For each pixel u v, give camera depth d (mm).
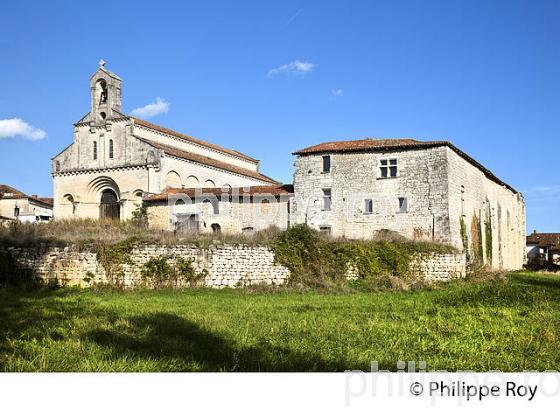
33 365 9852
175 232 30219
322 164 41469
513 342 12516
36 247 26312
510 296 22344
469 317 16562
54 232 28641
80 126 52094
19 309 17844
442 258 32062
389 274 29844
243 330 13508
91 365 9781
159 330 13344
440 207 38469
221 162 58781
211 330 13461
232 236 29281
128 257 26516
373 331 13844
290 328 14047
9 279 25781
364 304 20609
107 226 33906
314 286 27328
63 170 51906
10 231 28203
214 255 27422
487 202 49844
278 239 29469
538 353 11398
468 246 42125
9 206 60688
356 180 40812
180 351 10969
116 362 9984
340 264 29453
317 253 29375
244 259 28016
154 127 52750
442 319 16109
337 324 14930
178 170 49656
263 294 25094
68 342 11609
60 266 26172
